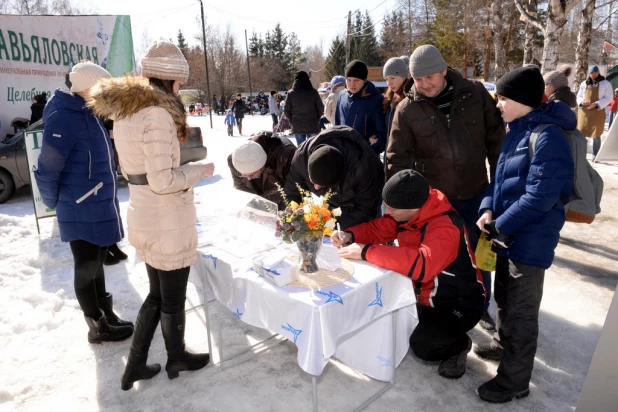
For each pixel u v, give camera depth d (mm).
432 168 2951
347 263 2342
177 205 2246
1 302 3498
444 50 30469
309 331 1926
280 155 2969
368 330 2465
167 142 2076
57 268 4242
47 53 9203
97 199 2766
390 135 3080
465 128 2832
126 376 2521
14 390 2545
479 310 2570
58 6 24781
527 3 10234
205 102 49562
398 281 2309
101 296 3098
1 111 8531
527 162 2168
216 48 51906
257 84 58656
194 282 2928
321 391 2543
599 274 3973
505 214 2166
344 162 2562
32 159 4996
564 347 2910
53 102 2715
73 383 2641
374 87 4152
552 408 2355
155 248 2248
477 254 2514
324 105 7602
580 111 8195
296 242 2156
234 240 2648
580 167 2193
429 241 2252
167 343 2529
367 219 2824
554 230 2191
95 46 10078
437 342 2467
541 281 2264
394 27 41812
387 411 2359
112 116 2119
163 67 2131
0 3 23141
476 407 2375
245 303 2281
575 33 26938
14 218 5367
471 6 25562
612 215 5492
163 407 2436
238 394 2529
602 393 1778
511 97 2176
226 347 2984
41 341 3049
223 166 9242
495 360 2762
